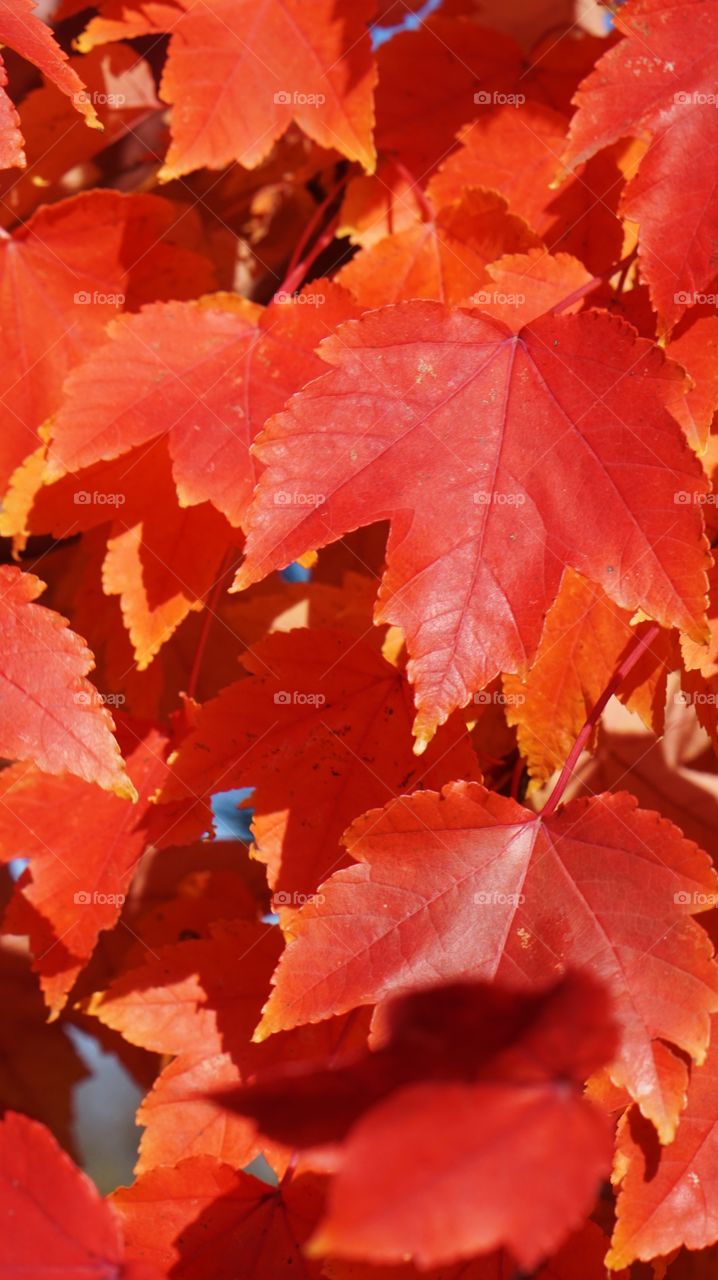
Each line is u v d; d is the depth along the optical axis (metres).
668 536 0.65
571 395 0.66
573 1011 0.54
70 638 0.65
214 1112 0.69
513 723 0.69
